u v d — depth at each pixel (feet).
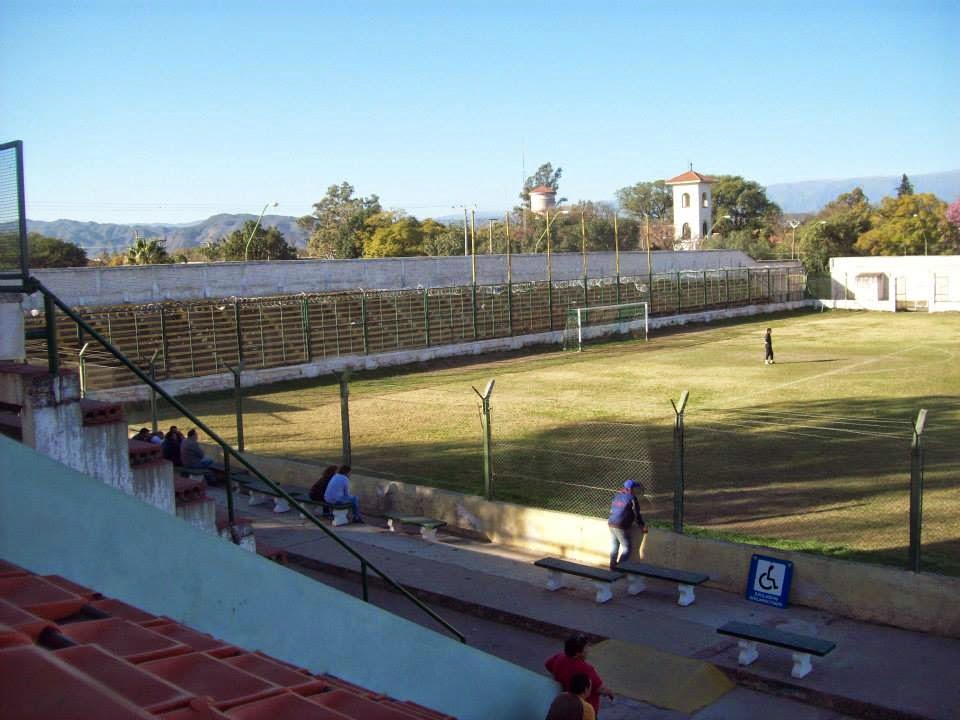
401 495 57.16
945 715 29.63
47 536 16.99
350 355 141.08
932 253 355.97
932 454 69.77
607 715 31.68
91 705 7.72
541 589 43.68
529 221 396.57
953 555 45.37
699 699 32.30
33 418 29.12
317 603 20.93
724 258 275.59
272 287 156.04
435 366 147.02
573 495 58.95
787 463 67.56
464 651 24.18
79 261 225.15
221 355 127.03
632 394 108.17
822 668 33.63
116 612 16.20
